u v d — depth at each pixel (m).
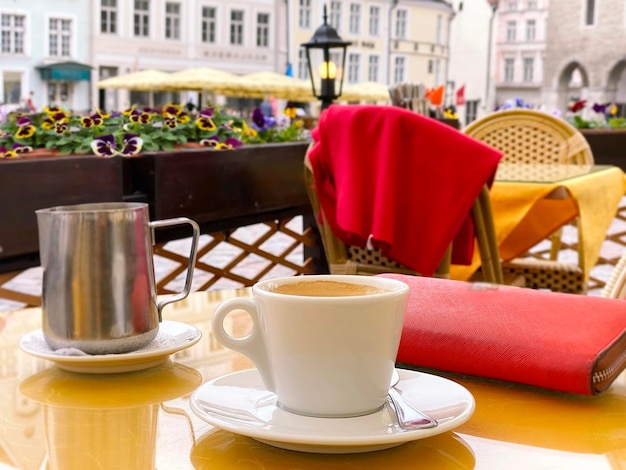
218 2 19.81
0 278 2.05
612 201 2.30
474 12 21.55
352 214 1.79
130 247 0.71
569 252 5.22
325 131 1.89
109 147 2.13
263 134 3.29
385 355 0.54
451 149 1.77
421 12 20.86
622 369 0.64
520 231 2.32
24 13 16.36
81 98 16.97
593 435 0.54
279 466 0.48
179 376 0.69
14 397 0.63
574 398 0.63
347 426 0.51
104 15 17.98
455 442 0.52
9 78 16.30
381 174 1.77
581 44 21.70
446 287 0.73
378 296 0.52
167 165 2.24
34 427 0.55
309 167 1.99
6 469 0.47
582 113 6.21
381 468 0.48
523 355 0.63
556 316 0.66
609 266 4.77
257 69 20.52
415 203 1.79
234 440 0.53
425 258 1.79
